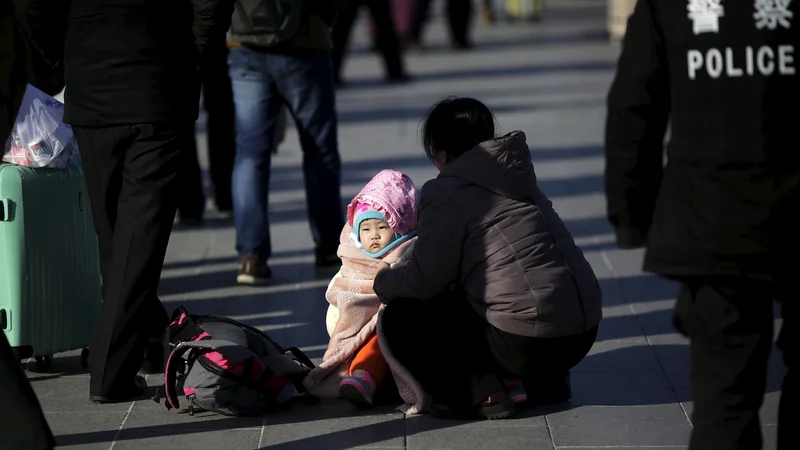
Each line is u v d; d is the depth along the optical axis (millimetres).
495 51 24469
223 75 11305
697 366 5281
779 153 4957
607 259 10242
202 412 6891
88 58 6824
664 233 5133
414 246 6645
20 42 5973
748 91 4965
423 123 6949
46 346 7453
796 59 4965
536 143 15203
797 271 5102
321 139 9719
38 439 5605
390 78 21000
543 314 6445
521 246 6539
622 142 5266
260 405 6812
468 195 6582
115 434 6562
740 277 5082
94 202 7070
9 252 7262
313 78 9547
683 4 5062
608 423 6637
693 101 5047
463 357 6707
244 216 9594
